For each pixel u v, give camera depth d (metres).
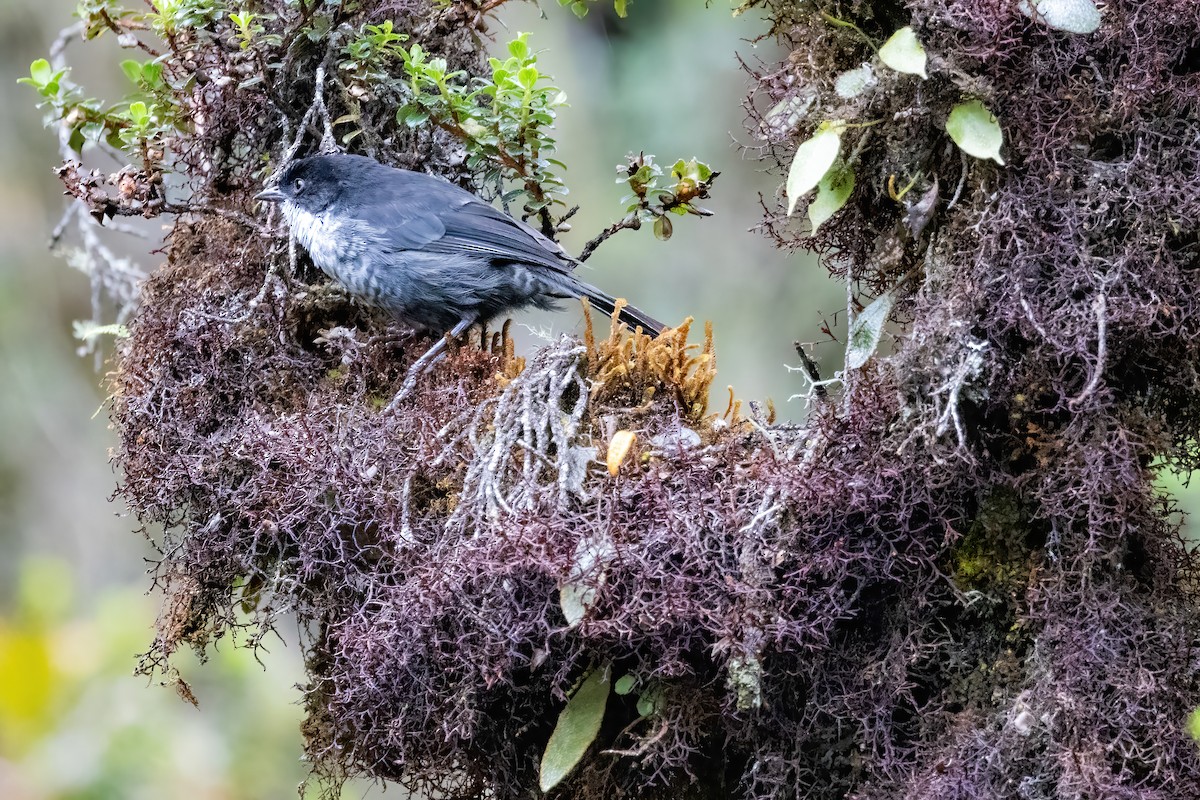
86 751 10.48
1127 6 5.08
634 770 5.77
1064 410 5.18
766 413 7.20
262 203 7.73
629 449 5.62
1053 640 5.03
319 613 6.23
